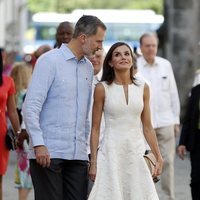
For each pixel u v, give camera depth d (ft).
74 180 50.14
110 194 50.31
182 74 146.82
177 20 147.43
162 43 149.07
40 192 49.75
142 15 287.69
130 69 51.39
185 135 63.41
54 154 49.24
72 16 294.87
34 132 48.73
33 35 331.77
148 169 50.80
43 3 434.30
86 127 51.24
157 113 73.10
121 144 50.70
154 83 73.51
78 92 49.93
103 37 49.80
